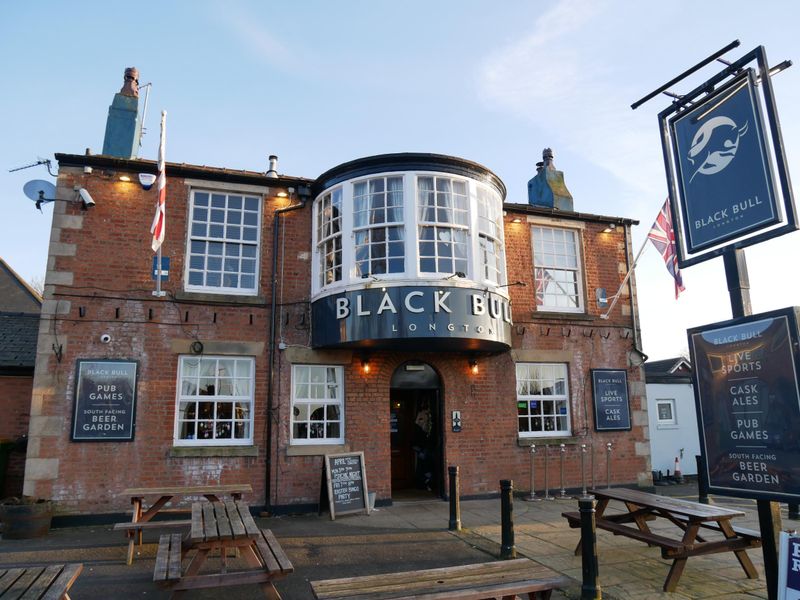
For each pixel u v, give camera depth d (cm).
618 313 1370
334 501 1002
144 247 1058
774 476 538
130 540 751
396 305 1024
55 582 441
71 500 940
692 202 654
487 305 1073
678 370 1928
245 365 1089
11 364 1102
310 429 1098
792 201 553
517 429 1224
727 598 598
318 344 1094
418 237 1065
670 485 1527
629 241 1429
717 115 630
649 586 635
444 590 443
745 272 604
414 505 1107
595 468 1270
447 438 1167
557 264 1363
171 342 1038
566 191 1450
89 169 1041
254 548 600
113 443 976
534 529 908
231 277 1122
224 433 1055
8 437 1086
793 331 532
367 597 427
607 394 1312
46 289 987
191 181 1112
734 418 577
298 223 1168
